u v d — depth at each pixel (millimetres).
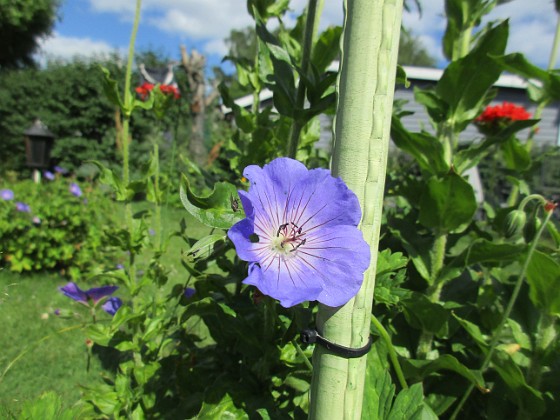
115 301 348
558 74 273
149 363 301
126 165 297
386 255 229
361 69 146
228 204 182
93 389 297
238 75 382
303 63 239
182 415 251
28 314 616
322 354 157
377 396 212
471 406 293
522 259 262
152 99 312
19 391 432
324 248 154
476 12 313
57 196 902
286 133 327
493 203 433
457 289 323
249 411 213
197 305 222
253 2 299
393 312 292
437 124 330
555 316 260
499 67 285
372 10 143
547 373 276
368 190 151
